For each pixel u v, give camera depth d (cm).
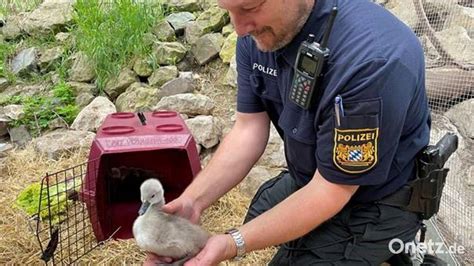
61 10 216
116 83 185
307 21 80
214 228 131
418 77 82
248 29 78
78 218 131
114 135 123
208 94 178
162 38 194
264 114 101
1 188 147
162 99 169
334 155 78
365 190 88
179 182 133
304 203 81
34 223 130
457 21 169
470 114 148
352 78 76
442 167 90
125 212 132
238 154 99
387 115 76
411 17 167
